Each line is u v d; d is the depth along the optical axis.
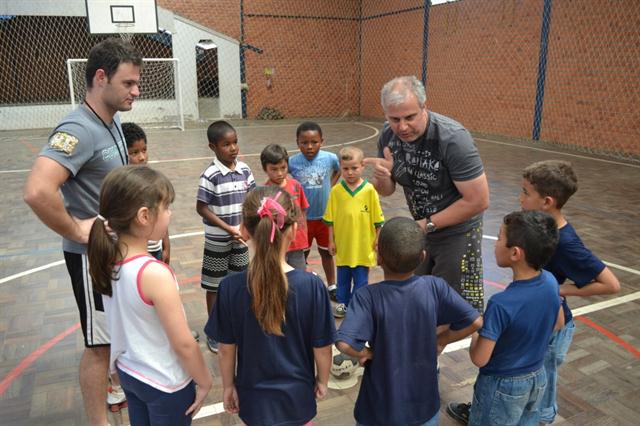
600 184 7.19
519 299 1.67
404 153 2.32
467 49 12.98
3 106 13.74
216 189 2.89
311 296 1.58
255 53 16.28
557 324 1.94
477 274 2.33
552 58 10.69
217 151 2.91
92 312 2.02
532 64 11.20
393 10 15.67
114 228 1.53
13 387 2.59
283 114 17.12
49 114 14.23
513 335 1.69
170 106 15.32
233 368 1.69
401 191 6.95
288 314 1.55
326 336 1.62
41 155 1.85
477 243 2.31
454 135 2.12
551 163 1.94
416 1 14.62
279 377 1.60
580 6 9.91
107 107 2.02
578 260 1.89
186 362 1.58
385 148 2.41
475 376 2.69
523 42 11.34
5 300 3.62
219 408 2.41
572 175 1.91
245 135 12.52
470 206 2.17
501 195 6.55
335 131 13.76
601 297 3.64
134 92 2.03
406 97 2.03
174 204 6.14
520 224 1.67
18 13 12.90
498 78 12.18
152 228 1.55
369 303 1.62
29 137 12.22
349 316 1.62
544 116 11.11
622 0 9.10
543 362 1.78
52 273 4.13
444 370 2.75
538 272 1.73
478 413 1.83
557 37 10.50
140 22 13.52
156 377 1.59
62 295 3.72
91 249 1.54
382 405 1.65
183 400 1.65
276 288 1.51
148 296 1.50
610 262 4.30
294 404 1.61
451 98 13.82
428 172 2.25
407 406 1.67
